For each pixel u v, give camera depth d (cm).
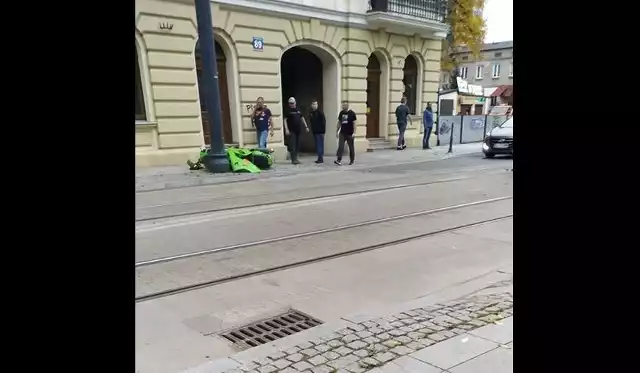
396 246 617
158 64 1333
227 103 1523
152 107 1342
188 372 318
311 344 352
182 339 380
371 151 1925
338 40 1780
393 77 1998
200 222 740
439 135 2423
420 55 2108
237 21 1480
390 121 2027
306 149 1958
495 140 1702
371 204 877
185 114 1396
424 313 404
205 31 1220
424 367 313
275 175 1253
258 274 519
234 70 1495
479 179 1190
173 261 557
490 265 544
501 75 5772
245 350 351
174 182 1103
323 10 1703
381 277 511
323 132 1523
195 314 424
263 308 436
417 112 2164
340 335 366
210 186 1086
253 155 1334
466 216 782
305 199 919
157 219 755
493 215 789
